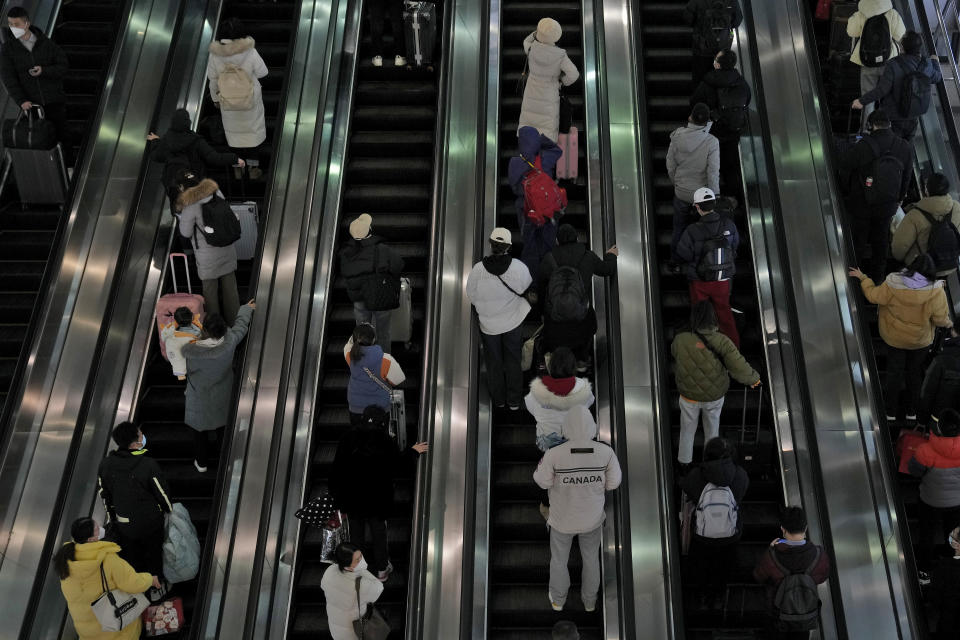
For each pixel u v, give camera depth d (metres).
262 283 8.95
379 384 7.89
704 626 7.86
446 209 9.22
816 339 8.35
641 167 9.45
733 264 8.28
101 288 9.02
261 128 10.40
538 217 8.44
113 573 6.98
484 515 7.74
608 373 8.22
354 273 8.36
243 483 7.88
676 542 7.40
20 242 10.21
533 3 11.87
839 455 7.78
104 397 8.59
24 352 8.66
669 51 11.47
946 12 11.32
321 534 8.23
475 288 7.85
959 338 7.87
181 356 8.24
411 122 11.10
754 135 9.97
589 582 7.38
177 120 9.22
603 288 8.81
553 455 6.86
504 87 11.23
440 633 6.98
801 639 6.83
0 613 7.45
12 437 8.23
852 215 9.08
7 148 10.07
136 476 7.40
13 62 9.90
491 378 8.23
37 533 7.78
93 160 9.73
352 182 10.71
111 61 10.41
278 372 8.43
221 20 11.73
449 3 11.20
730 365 7.59
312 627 7.86
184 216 8.75
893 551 7.38
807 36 10.35
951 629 7.44
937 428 7.42
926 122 10.08
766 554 6.73
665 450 7.73
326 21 11.16
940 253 8.53
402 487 8.58
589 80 10.57
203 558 7.58
